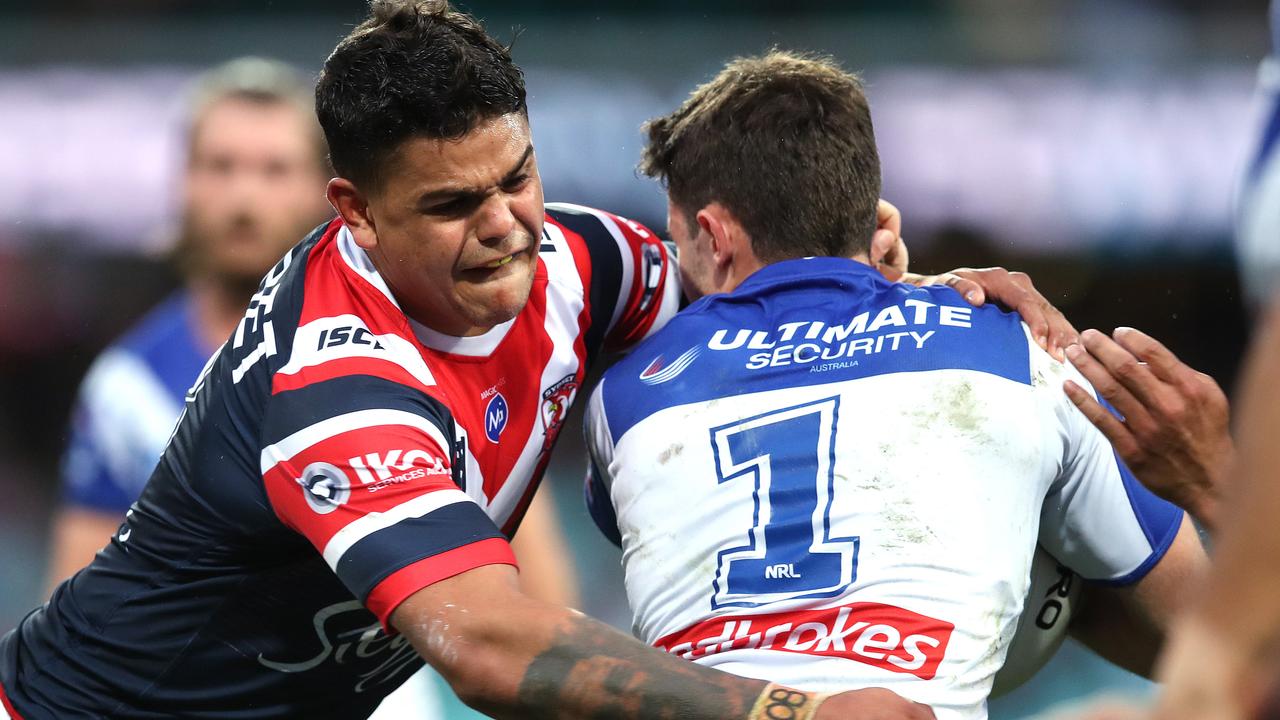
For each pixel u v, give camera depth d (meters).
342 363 7.66
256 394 7.83
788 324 8.33
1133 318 24.72
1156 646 8.85
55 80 25.22
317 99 7.64
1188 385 7.53
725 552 7.81
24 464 25.88
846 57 25.44
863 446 7.70
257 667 8.70
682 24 27.14
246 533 8.05
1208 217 24.38
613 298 9.67
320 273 8.24
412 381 7.79
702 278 9.35
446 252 7.55
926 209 24.56
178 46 25.25
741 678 6.51
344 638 8.64
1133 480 8.27
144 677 8.77
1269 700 2.91
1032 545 7.73
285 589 8.34
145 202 24.91
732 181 8.83
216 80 15.16
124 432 13.80
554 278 9.12
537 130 24.95
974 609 7.37
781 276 8.63
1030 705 19.27
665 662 6.56
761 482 7.82
